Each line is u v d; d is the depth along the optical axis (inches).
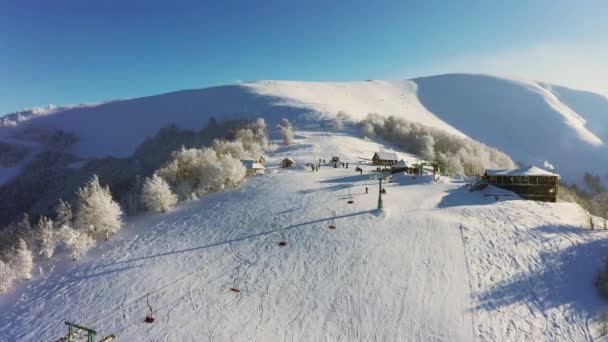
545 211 1609.3
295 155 3277.6
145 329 967.0
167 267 1294.3
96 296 1163.9
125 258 1412.4
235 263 1274.6
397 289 1058.1
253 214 1708.9
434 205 1723.7
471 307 970.7
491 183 1982.0
